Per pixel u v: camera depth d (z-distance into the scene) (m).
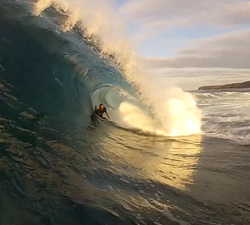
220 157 6.82
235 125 11.27
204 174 5.58
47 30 8.88
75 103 7.61
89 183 4.20
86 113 7.66
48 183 3.87
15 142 4.83
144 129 8.38
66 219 3.21
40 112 6.57
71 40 9.12
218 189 4.89
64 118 6.87
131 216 3.53
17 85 7.05
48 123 6.25
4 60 7.58
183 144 7.79
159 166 5.70
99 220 3.31
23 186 3.65
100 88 8.58
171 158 6.40
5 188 3.51
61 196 3.62
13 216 3.07
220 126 10.95
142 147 6.91
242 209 4.22
